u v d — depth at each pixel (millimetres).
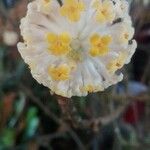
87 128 96
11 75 134
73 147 134
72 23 61
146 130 133
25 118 136
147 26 142
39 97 133
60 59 62
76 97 90
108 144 129
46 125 136
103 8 62
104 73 64
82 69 64
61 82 62
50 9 60
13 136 134
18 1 129
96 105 111
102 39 62
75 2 60
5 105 135
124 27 63
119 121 131
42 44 61
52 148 134
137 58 149
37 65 62
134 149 124
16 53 138
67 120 99
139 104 133
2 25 136
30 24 61
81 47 63
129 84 129
